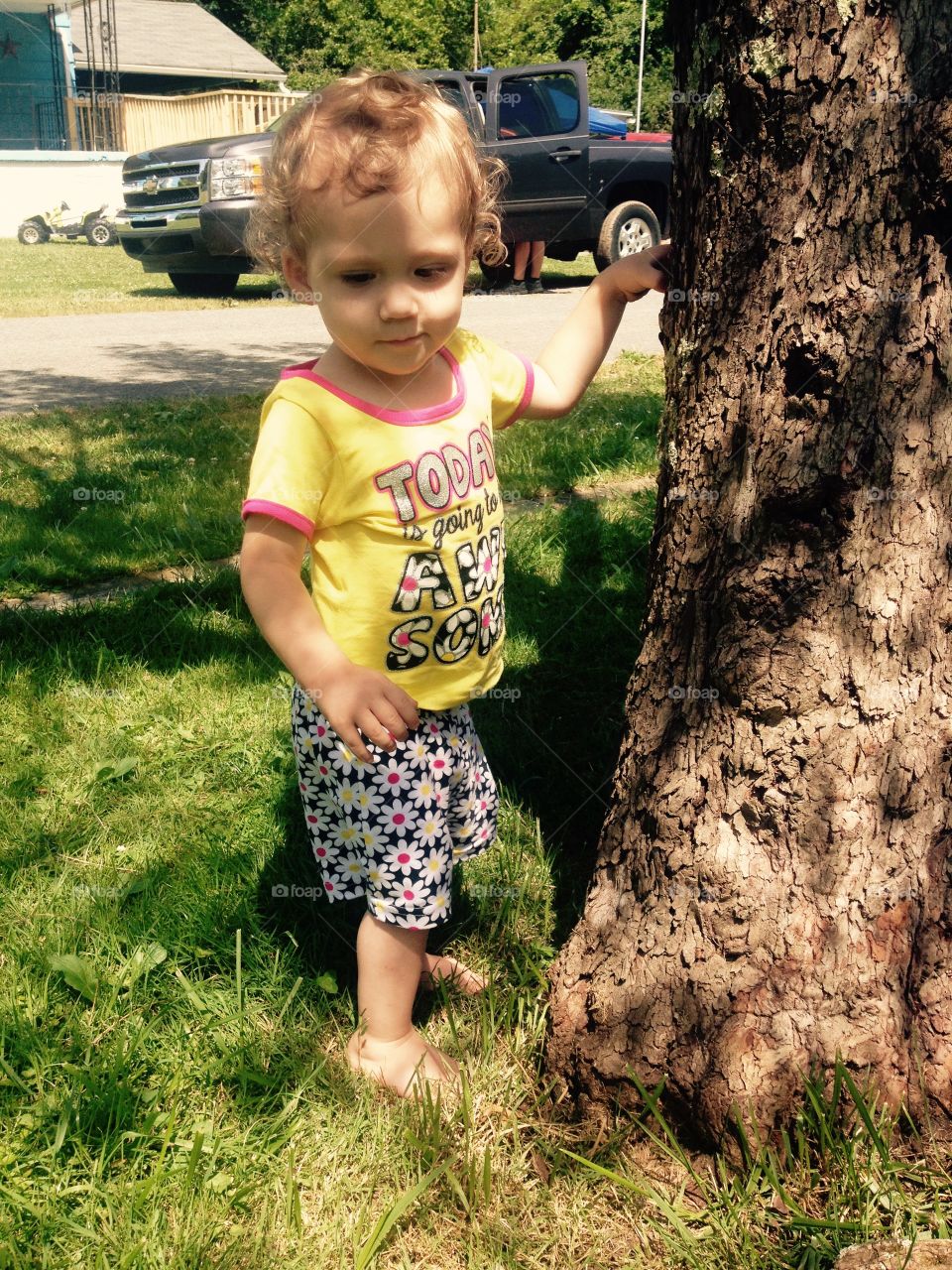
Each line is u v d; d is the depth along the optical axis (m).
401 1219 1.67
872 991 1.70
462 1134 1.81
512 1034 2.03
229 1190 1.70
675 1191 1.71
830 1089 1.68
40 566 4.28
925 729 1.71
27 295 13.09
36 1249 1.61
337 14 33.31
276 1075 1.92
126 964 2.16
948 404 1.63
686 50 1.77
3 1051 1.96
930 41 1.50
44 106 26.67
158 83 33.59
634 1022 1.78
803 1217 1.60
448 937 2.30
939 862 1.74
